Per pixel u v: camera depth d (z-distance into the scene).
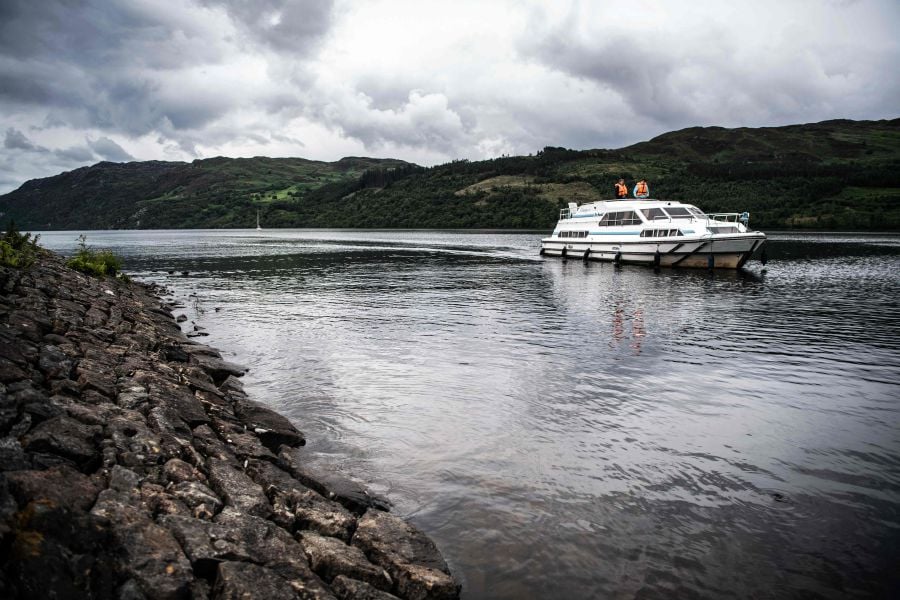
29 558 4.46
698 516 8.00
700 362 16.80
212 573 5.54
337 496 7.86
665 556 7.05
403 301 30.16
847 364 16.66
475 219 195.38
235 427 10.19
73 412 7.79
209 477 7.52
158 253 77.81
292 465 8.95
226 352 18.12
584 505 8.30
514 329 22.03
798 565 6.88
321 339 20.12
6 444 6.10
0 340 9.62
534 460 9.84
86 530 5.09
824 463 9.77
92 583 4.71
